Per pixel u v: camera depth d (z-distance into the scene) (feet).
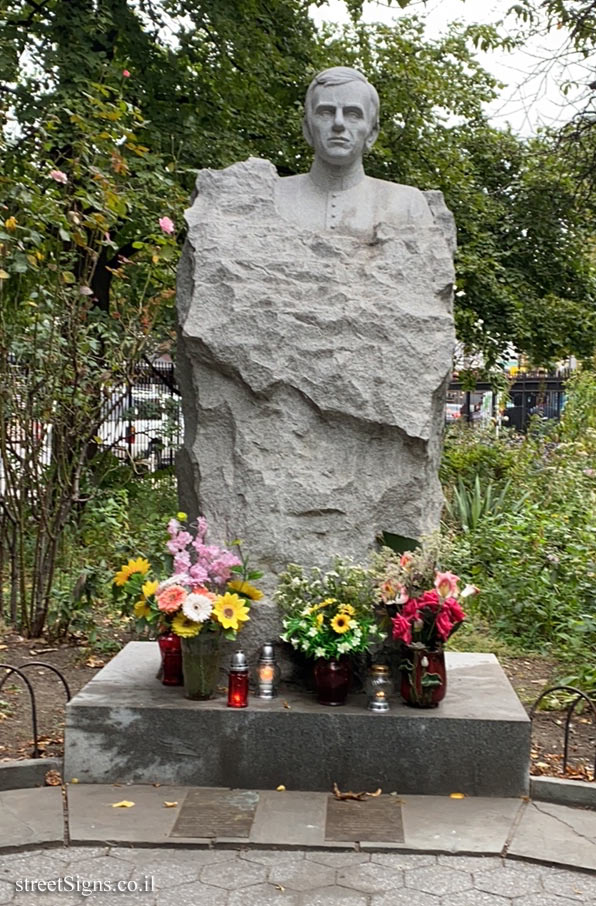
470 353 51.62
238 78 42.86
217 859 12.48
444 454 42.83
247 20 41.68
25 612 23.71
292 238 17.01
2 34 36.27
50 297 23.52
